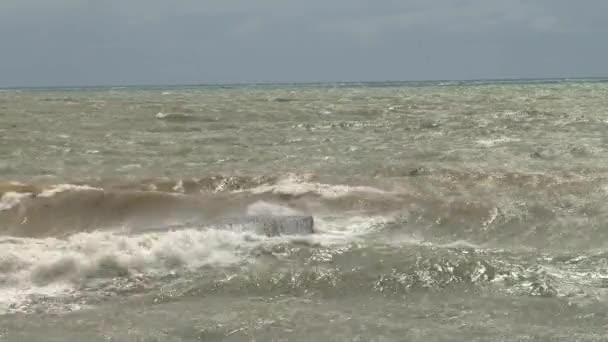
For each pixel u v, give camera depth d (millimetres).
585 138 28922
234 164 23562
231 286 11070
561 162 22688
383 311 9961
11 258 11656
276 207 17047
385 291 10891
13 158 24594
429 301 10414
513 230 15086
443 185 19250
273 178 20109
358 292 10867
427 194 18141
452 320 9531
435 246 13578
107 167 22922
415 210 16516
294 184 19297
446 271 11664
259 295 10734
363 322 9461
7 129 33094
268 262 12367
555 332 9031
